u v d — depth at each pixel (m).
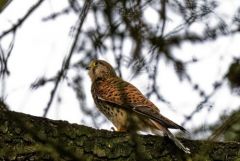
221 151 10.01
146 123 12.30
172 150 10.05
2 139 9.30
